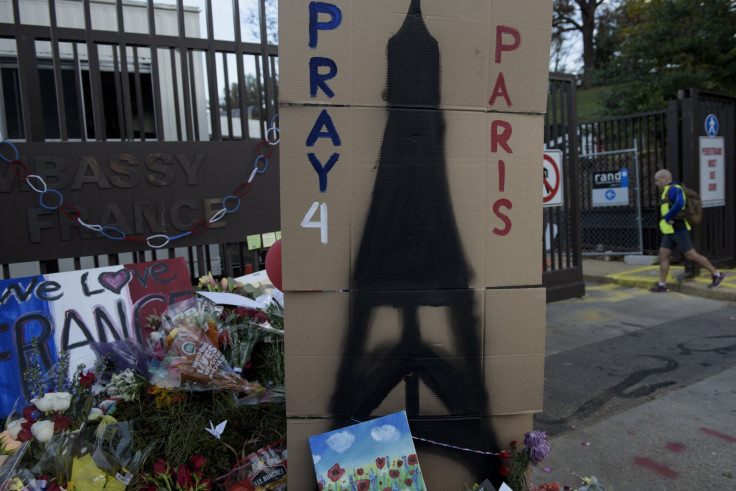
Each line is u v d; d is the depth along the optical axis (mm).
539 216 1854
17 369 2314
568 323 5742
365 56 1702
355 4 1686
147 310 2711
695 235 7137
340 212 1742
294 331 1776
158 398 2172
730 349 4711
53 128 4824
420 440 1866
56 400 1907
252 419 2240
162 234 3182
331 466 1736
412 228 1774
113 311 2621
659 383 4016
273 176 3498
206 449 2045
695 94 7184
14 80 4227
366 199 1748
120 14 3100
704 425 3314
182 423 2119
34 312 2426
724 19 10969
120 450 1878
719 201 7691
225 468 2020
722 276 6562
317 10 1671
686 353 4656
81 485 1774
